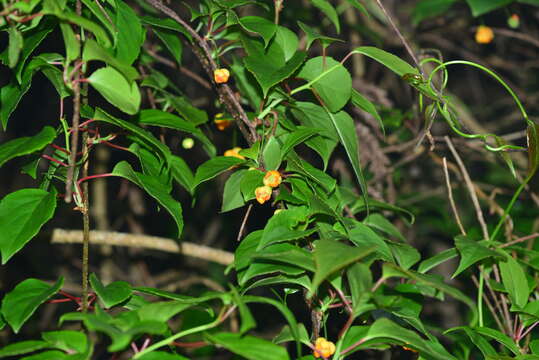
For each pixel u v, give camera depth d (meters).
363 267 0.89
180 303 0.88
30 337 1.48
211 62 1.01
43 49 1.20
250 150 0.97
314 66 0.99
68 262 1.79
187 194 1.73
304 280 0.94
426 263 1.02
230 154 1.04
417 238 1.72
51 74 0.98
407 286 1.04
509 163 1.01
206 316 1.18
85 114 0.97
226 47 1.04
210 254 1.27
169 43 1.08
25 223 0.94
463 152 1.45
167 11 1.00
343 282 1.01
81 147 1.01
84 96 0.97
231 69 1.07
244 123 1.01
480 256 0.95
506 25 1.79
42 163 1.56
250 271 0.93
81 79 0.92
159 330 0.87
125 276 1.67
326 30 1.51
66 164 0.98
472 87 2.18
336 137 1.01
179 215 0.98
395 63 0.98
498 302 1.10
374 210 1.17
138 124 1.01
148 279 1.64
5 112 0.98
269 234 0.94
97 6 0.95
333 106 0.99
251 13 1.48
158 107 1.19
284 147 0.97
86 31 0.98
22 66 0.97
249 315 0.85
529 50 1.84
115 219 1.81
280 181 0.96
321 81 0.99
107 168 1.60
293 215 0.95
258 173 0.97
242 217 1.54
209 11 1.02
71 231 1.24
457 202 1.69
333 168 1.30
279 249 0.94
